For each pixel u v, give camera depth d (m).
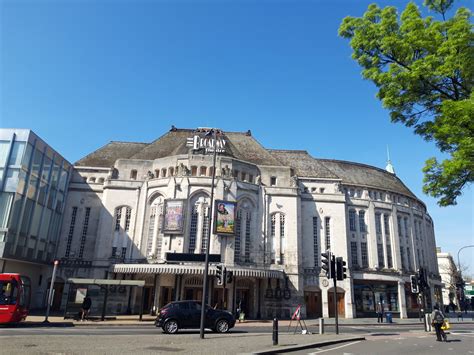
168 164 44.22
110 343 14.50
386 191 55.59
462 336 22.48
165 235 39.91
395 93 12.99
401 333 24.53
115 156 52.72
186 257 36.81
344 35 14.46
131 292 40.31
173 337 17.62
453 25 11.79
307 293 44.94
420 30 12.45
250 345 14.88
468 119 10.91
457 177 11.83
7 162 33.28
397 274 50.06
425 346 16.91
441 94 12.72
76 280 29.08
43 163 38.31
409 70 12.73
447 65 11.65
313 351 14.51
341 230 47.81
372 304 47.50
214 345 14.59
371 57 13.80
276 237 44.41
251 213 44.12
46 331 19.75
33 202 36.41
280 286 42.09
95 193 46.47
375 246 50.31
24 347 12.52
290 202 45.91
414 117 13.41
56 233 42.81
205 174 42.97
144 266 36.69
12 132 34.44
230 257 39.41
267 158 51.75
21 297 23.00
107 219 43.75
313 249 46.66
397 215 55.03
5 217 31.84
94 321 28.06
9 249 32.12
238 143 53.91
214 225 39.62
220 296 39.53
